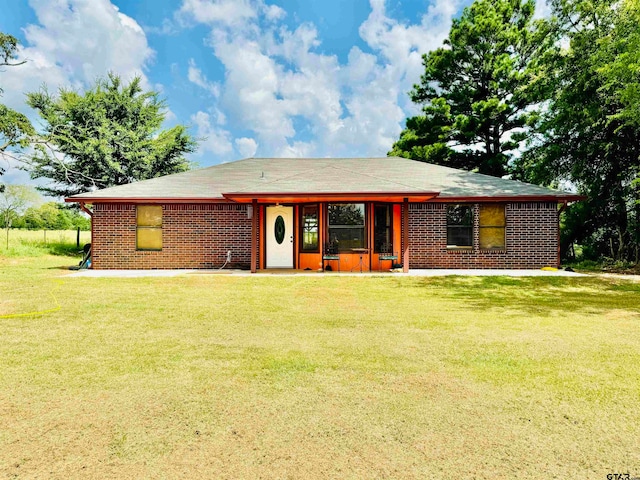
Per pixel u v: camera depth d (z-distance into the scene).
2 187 22.62
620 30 13.56
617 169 15.81
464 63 24.39
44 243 24.56
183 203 13.87
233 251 14.06
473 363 4.34
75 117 25.95
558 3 17.80
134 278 11.49
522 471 2.38
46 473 2.36
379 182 13.03
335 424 2.97
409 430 2.88
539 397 3.46
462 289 9.81
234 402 3.36
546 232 13.62
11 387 3.68
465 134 22.89
